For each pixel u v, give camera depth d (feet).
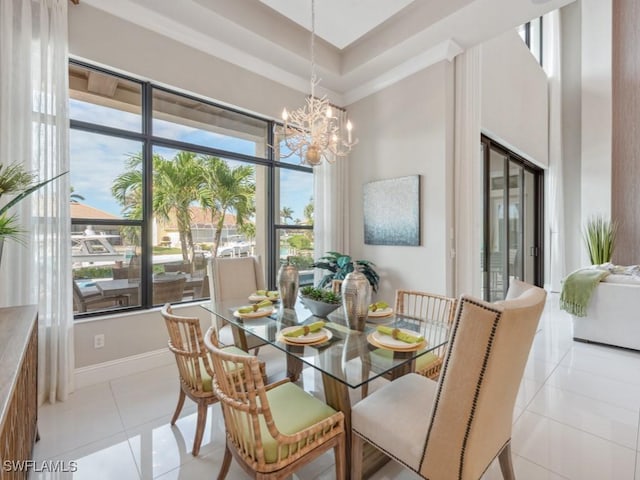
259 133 12.96
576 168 22.18
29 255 7.63
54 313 7.91
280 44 11.21
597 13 20.62
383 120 13.17
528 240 21.48
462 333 3.61
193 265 11.46
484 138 15.26
